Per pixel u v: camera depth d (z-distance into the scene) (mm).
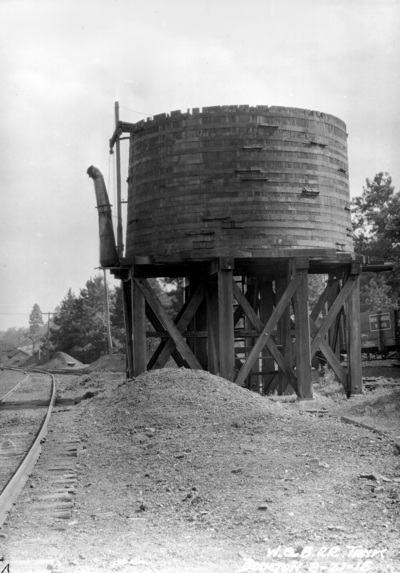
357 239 54938
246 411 16891
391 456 12234
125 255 26812
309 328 24641
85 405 24656
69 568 7441
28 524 9328
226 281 23516
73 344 97625
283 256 23562
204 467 12102
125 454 14109
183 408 17719
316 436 14102
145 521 9320
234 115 24188
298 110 24594
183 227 24125
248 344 31891
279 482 10820
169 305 81312
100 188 26625
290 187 24250
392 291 47562
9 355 162750
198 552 7852
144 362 24703
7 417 23594
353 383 25234
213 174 24031
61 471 13031
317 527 8531
